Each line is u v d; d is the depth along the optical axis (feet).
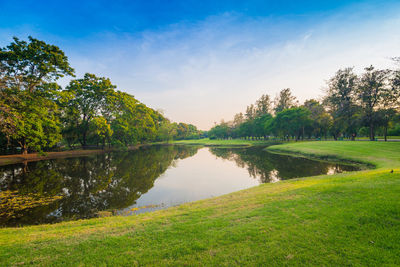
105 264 13.84
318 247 14.30
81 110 146.10
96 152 147.64
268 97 304.30
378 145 93.81
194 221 21.94
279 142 219.82
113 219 28.25
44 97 96.68
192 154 151.43
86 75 148.25
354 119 133.49
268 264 12.74
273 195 30.60
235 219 21.21
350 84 143.13
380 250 13.42
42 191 50.16
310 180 43.68
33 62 91.97
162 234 18.42
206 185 56.95
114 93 159.43
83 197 45.37
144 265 13.46
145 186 55.93
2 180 61.87
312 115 186.91
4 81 66.95
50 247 17.12
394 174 33.24
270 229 17.60
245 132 305.73
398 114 107.34
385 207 19.20
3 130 61.72
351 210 19.77
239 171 77.61
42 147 128.06
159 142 314.14
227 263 13.12
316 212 20.48
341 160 81.82
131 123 193.57
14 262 14.71
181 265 13.23
